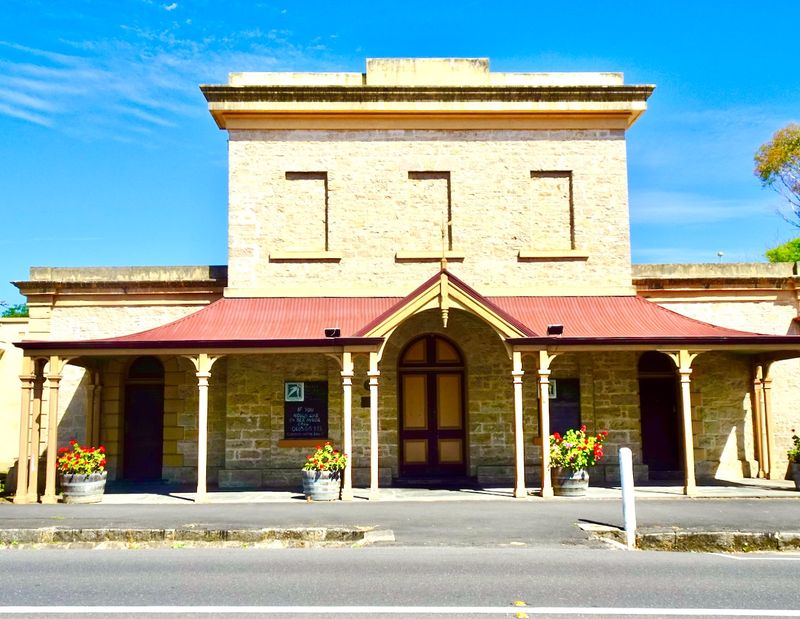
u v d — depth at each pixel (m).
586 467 15.82
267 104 18.92
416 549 10.15
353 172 19.08
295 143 19.14
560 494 15.56
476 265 18.81
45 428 19.41
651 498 15.27
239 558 9.47
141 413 19.77
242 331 16.50
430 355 18.83
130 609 6.91
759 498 15.23
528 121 19.34
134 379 19.83
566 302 18.50
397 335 18.42
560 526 11.70
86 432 19.19
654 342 15.88
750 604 7.12
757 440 19.14
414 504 14.38
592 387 18.52
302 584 7.91
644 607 7.01
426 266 18.83
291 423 18.23
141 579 8.18
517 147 19.28
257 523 11.68
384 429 18.16
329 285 18.70
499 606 7.02
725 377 19.36
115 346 15.62
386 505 14.26
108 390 19.50
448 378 18.80
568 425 18.44
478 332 18.44
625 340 15.85
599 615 6.74
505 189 19.12
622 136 19.42
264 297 18.52
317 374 18.36
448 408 18.72
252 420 18.23
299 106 18.98
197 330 16.52
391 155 19.17
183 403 19.28
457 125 19.28
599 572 8.55
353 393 18.25
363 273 18.75
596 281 18.92
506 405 18.31
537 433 18.22
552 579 8.17
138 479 19.48
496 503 14.49
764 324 20.12
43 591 7.63
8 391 20.59
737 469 19.08
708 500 14.92
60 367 15.73
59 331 19.84
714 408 19.30
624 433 18.50
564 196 19.30
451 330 18.45
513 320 15.83
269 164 19.05
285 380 18.36
